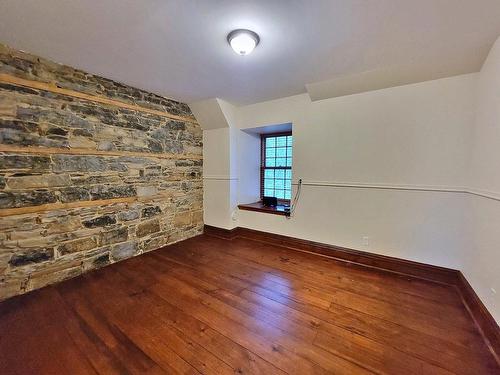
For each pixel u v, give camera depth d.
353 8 1.49
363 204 2.80
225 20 1.63
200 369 1.34
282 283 2.36
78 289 2.22
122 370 1.33
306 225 3.27
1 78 1.98
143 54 2.13
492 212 1.68
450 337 1.60
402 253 2.59
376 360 1.41
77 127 2.47
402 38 1.84
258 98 3.41
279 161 4.21
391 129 2.57
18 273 2.11
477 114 2.09
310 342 1.56
